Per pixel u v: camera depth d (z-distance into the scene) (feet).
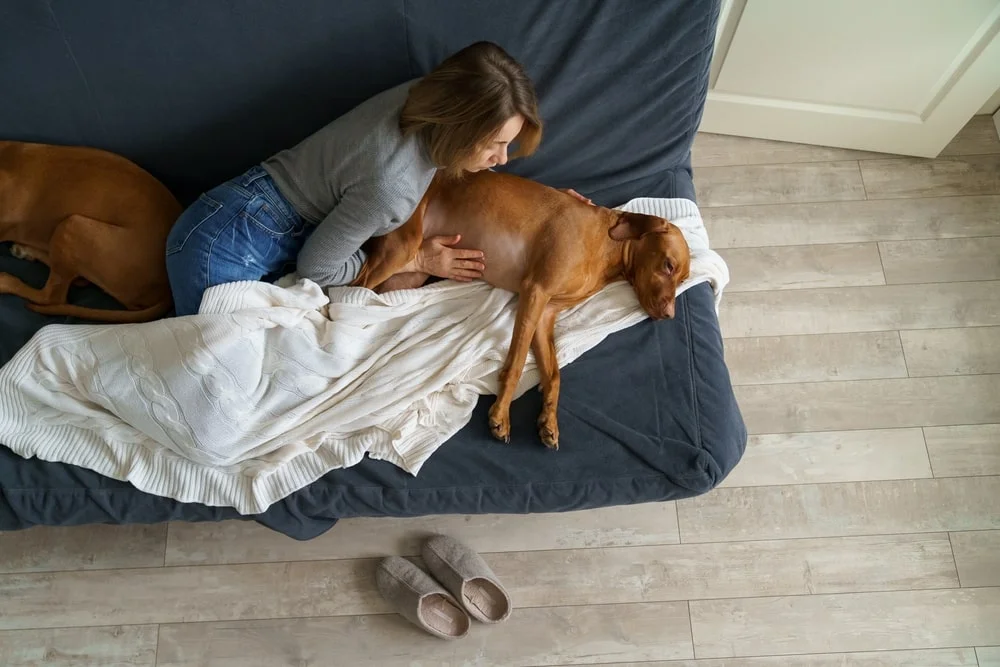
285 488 4.82
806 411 6.63
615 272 5.36
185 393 4.64
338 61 5.02
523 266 5.19
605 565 6.06
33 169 5.18
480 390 5.07
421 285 5.35
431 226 5.34
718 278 5.57
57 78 5.00
